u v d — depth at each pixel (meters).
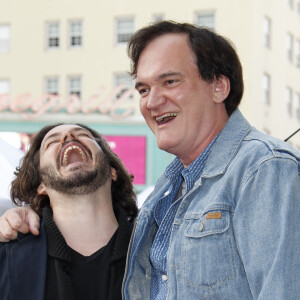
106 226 2.77
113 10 20.50
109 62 20.42
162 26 2.14
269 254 1.71
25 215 2.68
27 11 21.28
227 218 1.88
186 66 2.06
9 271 2.45
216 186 1.98
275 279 1.66
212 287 1.85
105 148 3.17
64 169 2.77
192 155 2.16
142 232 2.32
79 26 20.95
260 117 20.47
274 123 21.75
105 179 2.82
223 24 19.72
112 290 2.51
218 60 2.10
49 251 2.54
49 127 3.09
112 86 20.39
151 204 2.35
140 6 20.22
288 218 1.71
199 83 2.08
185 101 2.06
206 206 1.96
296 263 1.68
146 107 2.15
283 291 1.64
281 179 1.77
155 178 17.84
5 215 2.59
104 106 18.08
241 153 1.96
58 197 2.76
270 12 21.36
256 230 1.76
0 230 2.50
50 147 2.86
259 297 1.67
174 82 2.07
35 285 2.46
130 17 20.39
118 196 3.21
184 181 2.29
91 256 2.59
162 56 2.07
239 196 1.86
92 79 20.53
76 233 2.71
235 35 19.61
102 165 2.82
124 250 2.59
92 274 2.55
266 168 1.81
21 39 21.28
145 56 2.13
